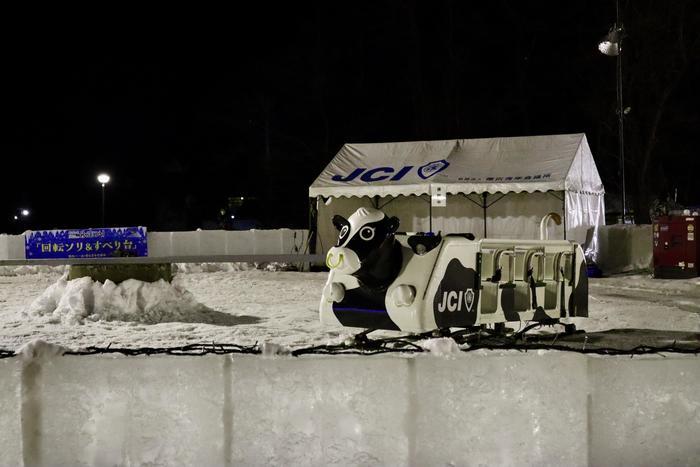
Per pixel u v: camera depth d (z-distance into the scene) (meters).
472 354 3.81
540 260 9.05
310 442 3.79
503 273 8.52
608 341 9.53
